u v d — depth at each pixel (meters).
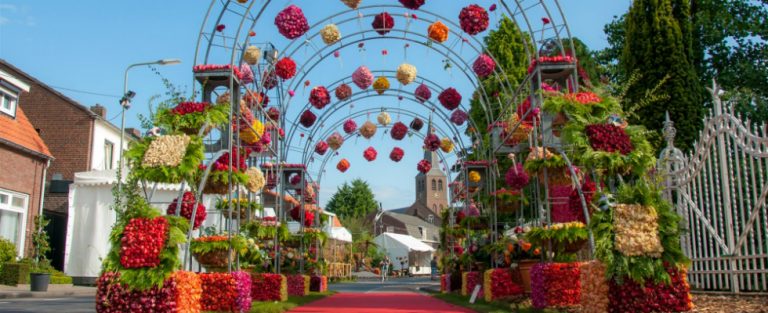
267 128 11.27
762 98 13.11
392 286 20.94
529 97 9.07
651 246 5.11
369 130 14.55
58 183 19.52
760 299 6.32
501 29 19.17
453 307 8.93
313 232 13.43
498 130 10.77
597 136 6.20
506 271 9.12
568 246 7.51
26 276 13.48
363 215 58.94
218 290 7.32
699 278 7.90
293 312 7.96
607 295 5.23
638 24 12.77
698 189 7.91
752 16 15.14
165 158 6.05
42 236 15.00
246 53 9.28
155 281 5.20
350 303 9.96
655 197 5.35
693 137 11.81
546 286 7.16
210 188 7.86
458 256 13.77
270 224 11.12
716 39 14.84
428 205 97.88
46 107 20.50
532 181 10.62
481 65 10.52
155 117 6.48
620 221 5.23
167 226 5.45
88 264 16.39
